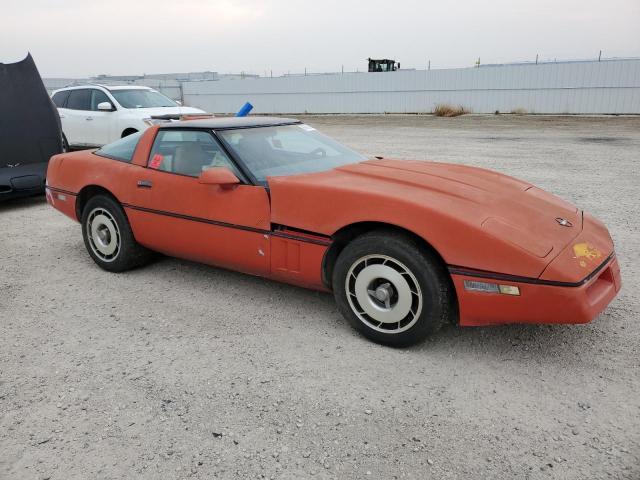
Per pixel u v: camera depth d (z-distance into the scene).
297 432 2.43
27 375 2.96
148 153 4.26
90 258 5.08
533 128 19.92
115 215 4.41
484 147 13.80
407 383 2.81
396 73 33.50
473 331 3.38
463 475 2.14
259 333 3.43
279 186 3.39
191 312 3.77
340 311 3.40
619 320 3.48
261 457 2.27
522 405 2.59
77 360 3.12
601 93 27.25
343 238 3.27
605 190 7.88
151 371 2.98
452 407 2.59
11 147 7.23
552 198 3.60
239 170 3.69
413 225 2.89
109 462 2.25
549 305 2.70
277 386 2.80
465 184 3.36
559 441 2.32
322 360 3.07
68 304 3.96
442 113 29.55
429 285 2.89
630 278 4.26
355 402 2.65
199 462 2.24
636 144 14.14
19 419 2.56
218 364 3.04
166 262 4.88
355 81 35.34
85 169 4.66
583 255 2.87
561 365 2.95
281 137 4.22
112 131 11.14
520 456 2.24
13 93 7.22
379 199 3.04
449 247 2.82
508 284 2.73
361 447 2.32
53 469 2.22
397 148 13.81
